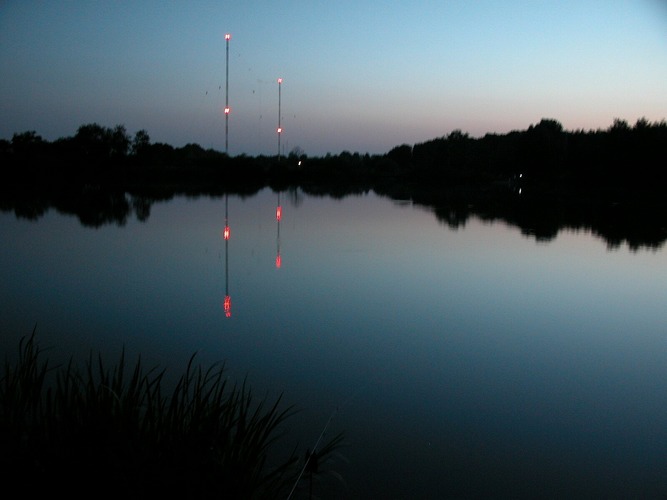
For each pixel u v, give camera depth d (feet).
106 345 23.80
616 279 39.32
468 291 35.24
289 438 16.10
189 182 166.91
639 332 27.17
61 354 22.40
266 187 153.99
